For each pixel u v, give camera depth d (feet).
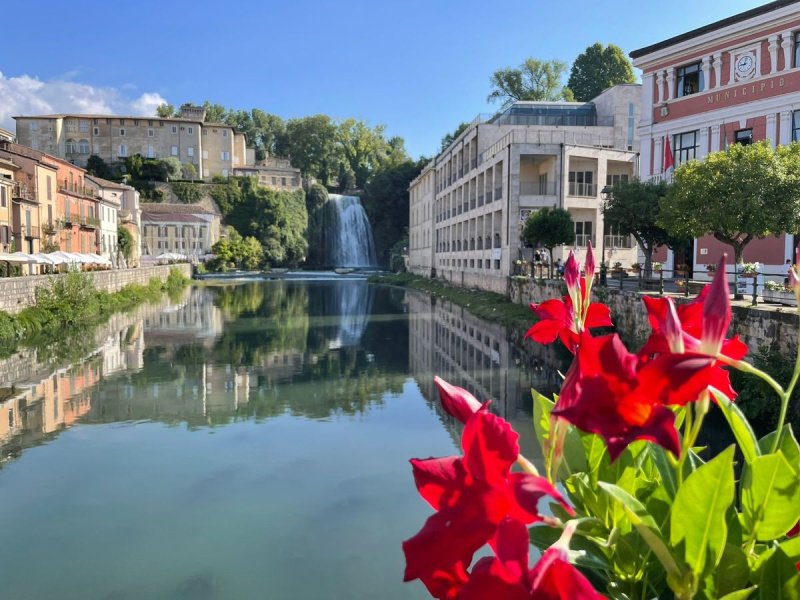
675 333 4.46
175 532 29.48
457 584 4.33
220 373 65.98
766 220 51.39
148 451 40.96
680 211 55.72
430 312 126.00
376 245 348.18
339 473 36.73
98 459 39.50
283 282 242.58
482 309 116.57
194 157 330.54
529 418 46.34
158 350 80.48
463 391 4.88
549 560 3.78
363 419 48.19
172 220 282.56
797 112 73.41
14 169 131.85
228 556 27.07
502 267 125.90
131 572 25.90
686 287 55.06
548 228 97.25
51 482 35.73
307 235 335.67
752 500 5.41
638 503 4.68
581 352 4.44
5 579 25.50
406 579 4.20
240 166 355.15
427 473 4.34
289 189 342.85
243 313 126.52
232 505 32.35
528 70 247.29
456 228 183.32
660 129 90.33
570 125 155.74
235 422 47.60
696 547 4.60
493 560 4.02
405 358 73.97
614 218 75.10
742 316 44.45
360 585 24.75
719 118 81.56
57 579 25.39
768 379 5.38
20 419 48.49
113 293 137.59
